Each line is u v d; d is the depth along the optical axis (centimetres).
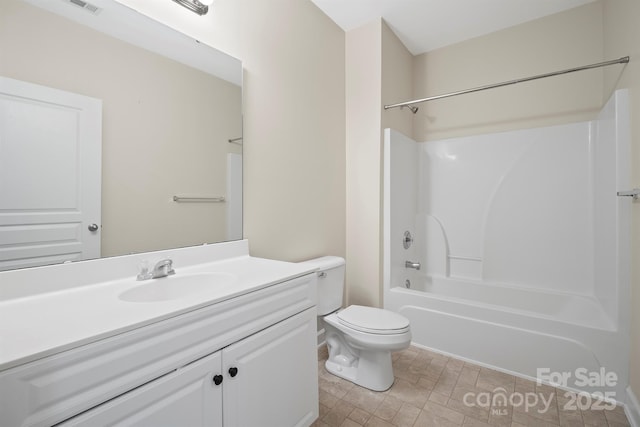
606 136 184
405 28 241
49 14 95
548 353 169
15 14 88
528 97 237
